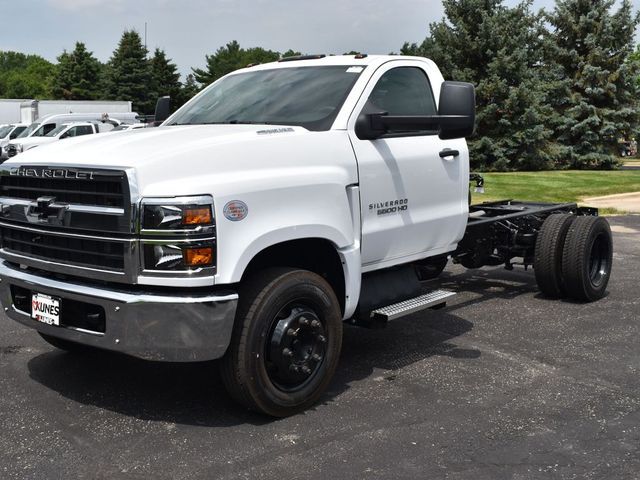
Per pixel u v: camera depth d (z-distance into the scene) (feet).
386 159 16.35
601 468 11.99
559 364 17.35
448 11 83.46
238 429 13.51
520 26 83.05
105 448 12.70
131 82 256.32
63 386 15.72
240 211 12.95
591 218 23.41
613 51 91.45
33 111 132.16
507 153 81.82
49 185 13.73
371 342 19.22
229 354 13.26
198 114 17.70
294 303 13.98
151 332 12.55
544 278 23.36
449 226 18.57
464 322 21.21
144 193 12.41
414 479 11.56
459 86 15.21
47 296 13.89
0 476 11.66
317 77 17.12
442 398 15.12
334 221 14.82
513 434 13.30
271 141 14.16
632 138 92.38
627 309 22.70
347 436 13.20
